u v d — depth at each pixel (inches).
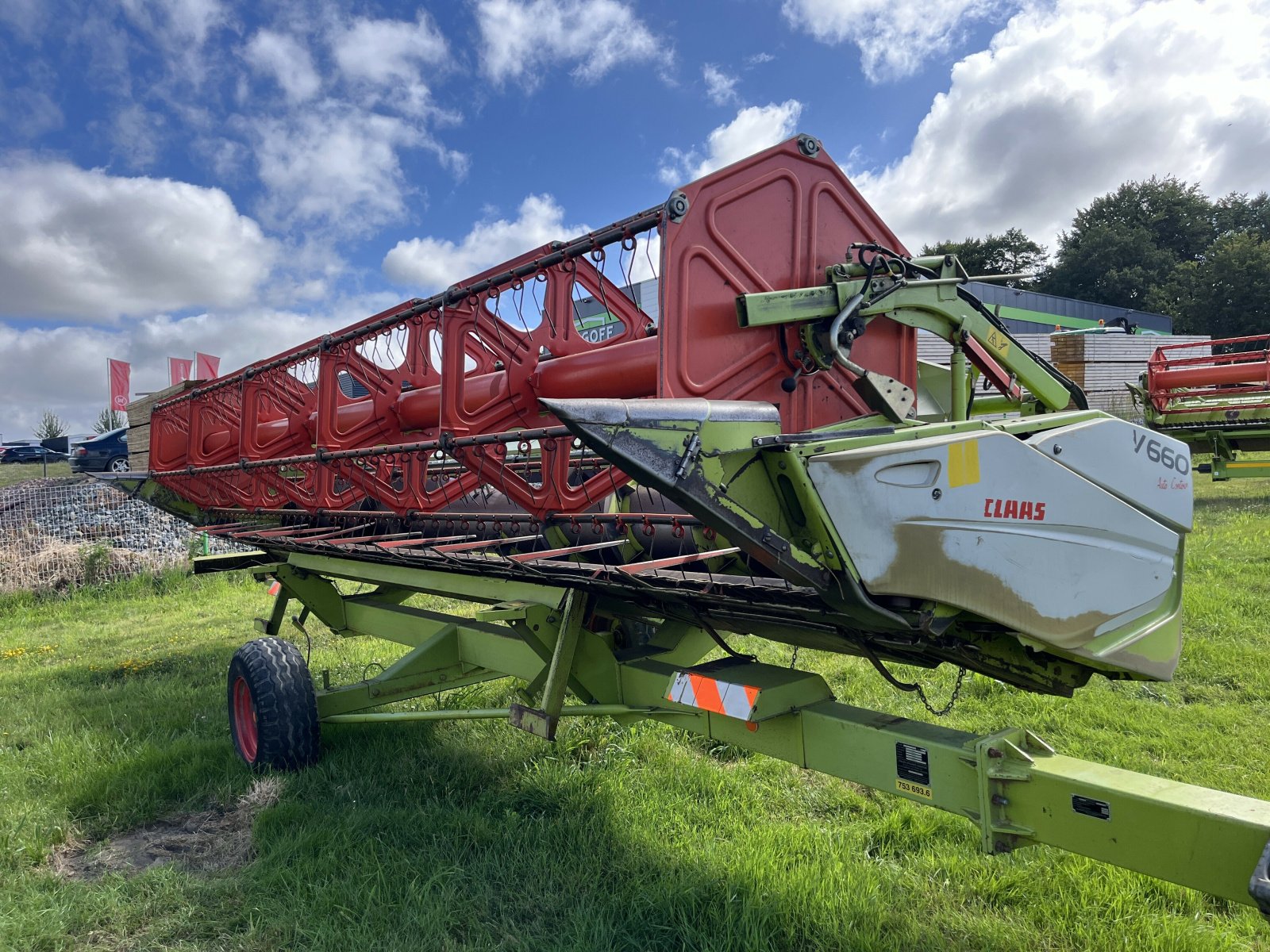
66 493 624.7
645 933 114.5
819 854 131.2
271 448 251.9
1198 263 2314.2
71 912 125.3
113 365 982.4
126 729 212.2
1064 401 146.0
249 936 117.3
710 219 109.5
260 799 163.0
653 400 83.1
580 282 166.4
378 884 127.8
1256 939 107.6
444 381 155.6
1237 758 159.6
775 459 87.9
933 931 112.3
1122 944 106.8
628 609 149.2
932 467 91.1
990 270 2524.6
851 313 113.1
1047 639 100.4
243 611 393.4
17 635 362.6
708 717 123.6
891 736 98.3
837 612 95.4
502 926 117.6
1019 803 86.7
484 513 186.4
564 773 168.2
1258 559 326.0
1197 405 528.7
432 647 173.8
